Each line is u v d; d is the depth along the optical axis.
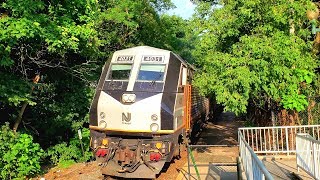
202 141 16.53
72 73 12.55
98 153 9.05
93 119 9.36
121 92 9.23
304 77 9.61
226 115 35.28
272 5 9.35
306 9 9.59
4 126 9.59
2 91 9.39
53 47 9.42
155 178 8.91
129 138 9.12
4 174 9.00
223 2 10.03
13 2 8.77
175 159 11.23
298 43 9.54
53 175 10.07
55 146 12.34
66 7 10.14
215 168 10.18
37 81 11.69
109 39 15.54
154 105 8.84
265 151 10.41
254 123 14.86
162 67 9.64
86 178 9.26
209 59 9.72
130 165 8.75
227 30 9.73
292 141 10.96
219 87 9.23
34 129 11.96
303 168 8.12
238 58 9.19
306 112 12.13
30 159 9.72
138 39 17.92
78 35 10.05
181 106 9.95
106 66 10.16
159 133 8.79
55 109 12.62
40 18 9.13
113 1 16.12
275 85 9.30
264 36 9.25
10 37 8.59
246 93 8.90
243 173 7.17
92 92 13.48
